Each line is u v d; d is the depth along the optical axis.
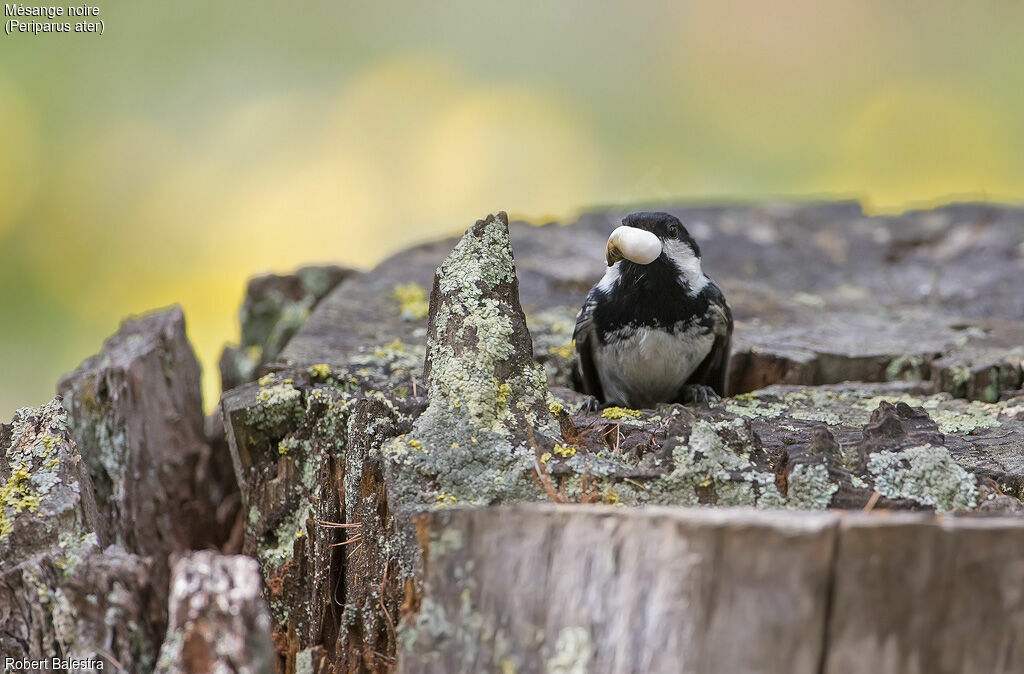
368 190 16.34
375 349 7.19
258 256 15.54
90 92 15.77
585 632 3.55
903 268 9.70
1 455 5.10
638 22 18.45
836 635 3.32
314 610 5.18
